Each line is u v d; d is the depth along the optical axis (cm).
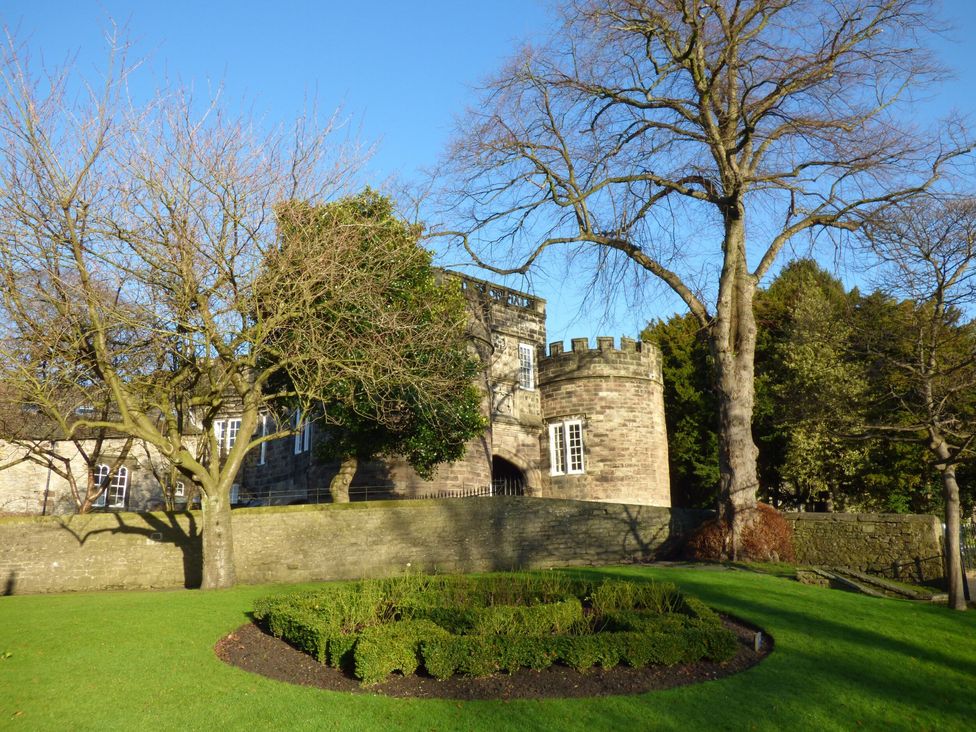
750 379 2005
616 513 2091
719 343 2008
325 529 1873
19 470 3122
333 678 897
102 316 1485
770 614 1188
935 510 3297
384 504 1920
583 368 3106
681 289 2091
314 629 961
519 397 3127
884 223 1728
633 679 888
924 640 1112
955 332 1669
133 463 3291
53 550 1830
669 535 2142
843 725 810
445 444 2261
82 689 844
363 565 1869
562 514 2028
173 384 1586
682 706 815
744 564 1805
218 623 1128
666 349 4059
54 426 2623
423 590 1238
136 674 895
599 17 1847
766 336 3750
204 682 873
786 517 1984
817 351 3100
